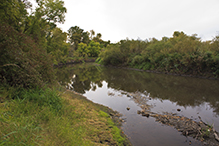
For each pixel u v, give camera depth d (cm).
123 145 421
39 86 517
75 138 330
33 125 312
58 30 1920
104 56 3941
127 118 652
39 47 765
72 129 386
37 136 265
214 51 1697
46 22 1425
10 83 468
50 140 281
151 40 3183
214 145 453
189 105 831
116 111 736
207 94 1049
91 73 2495
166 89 1221
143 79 1772
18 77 463
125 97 1009
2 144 207
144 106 809
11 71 454
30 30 1102
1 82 452
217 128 557
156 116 670
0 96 385
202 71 1792
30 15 1261
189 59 1845
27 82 485
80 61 5950
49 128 327
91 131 428
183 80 1633
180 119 626
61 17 1506
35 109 393
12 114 322
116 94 1093
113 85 1451
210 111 741
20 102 384
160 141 475
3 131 242
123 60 3462
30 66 503
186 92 1113
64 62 4628
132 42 3281
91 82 1633
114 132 481
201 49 1780
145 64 2753
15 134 248
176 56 2058
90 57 6988
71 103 627
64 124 385
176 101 903
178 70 2056
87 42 7625
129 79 1808
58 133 318
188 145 457
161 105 831
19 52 477
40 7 1339
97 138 402
